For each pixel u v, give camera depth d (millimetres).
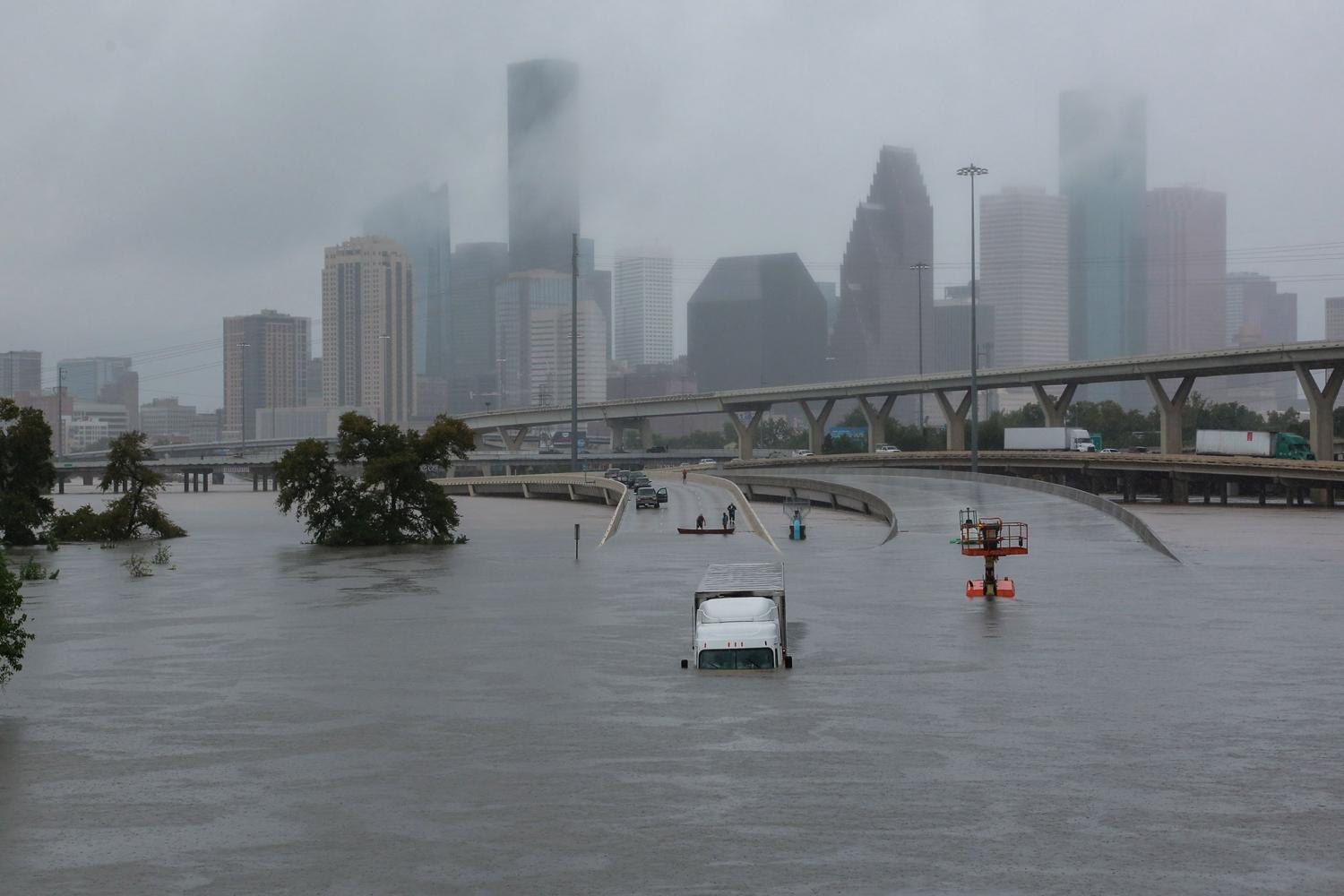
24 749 31312
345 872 21625
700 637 41031
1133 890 20250
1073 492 101938
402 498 107688
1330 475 122875
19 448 107812
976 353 132250
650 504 129250
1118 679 37781
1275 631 46219
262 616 58469
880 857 21984
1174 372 166500
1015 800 25359
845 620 50781
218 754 30578
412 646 48000
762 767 28281
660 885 20703
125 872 21719
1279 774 27156
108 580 77812
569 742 31219
